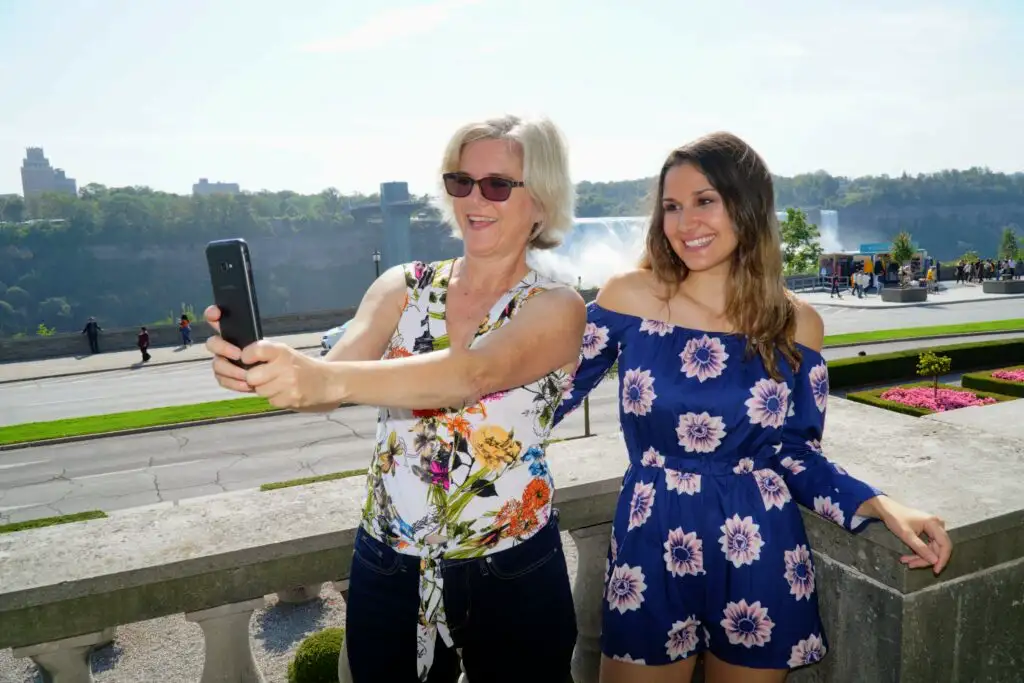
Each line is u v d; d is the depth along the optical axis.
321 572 2.00
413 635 1.61
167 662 5.57
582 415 15.70
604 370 2.18
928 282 46.00
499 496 1.59
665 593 2.01
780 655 1.96
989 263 52.75
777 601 1.94
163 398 20.59
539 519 1.65
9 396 22.42
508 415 1.59
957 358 19.06
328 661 3.79
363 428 15.08
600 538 2.48
